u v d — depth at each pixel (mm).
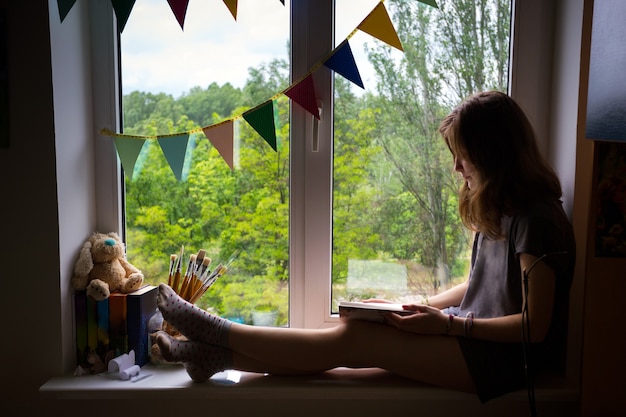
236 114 1494
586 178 1344
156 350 1415
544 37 1451
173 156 1415
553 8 1439
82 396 1317
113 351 1409
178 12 1311
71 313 1422
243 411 1386
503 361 1242
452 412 1360
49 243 1361
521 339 1215
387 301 1425
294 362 1290
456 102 1481
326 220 1517
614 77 1135
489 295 1336
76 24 1408
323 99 1469
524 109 1475
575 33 1337
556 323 1299
